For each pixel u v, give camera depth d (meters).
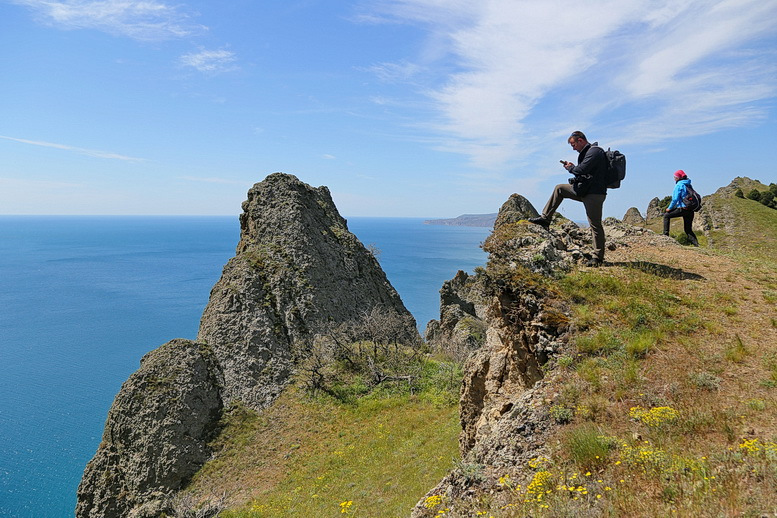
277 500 32.16
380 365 53.41
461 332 57.06
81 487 41.97
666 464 6.98
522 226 15.34
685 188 18.89
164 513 35.06
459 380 46.34
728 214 61.88
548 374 10.56
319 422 44.59
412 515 9.20
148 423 43.25
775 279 13.32
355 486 29.38
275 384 51.44
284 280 61.12
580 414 8.96
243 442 44.00
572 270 13.84
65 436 94.31
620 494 6.68
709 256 16.08
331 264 67.12
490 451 9.36
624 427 8.30
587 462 7.69
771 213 60.19
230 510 33.66
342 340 56.91
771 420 7.50
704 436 7.55
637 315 11.23
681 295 12.40
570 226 17.02
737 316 11.19
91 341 166.62
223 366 52.41
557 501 6.96
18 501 69.31
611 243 17.41
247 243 68.06
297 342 56.31
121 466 42.09
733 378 8.87
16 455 84.75
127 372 136.50
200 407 46.31
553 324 11.63
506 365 14.45
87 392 120.56
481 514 7.66
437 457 27.89
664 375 9.29
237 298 58.53
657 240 18.41
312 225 69.38
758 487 6.04
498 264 14.11
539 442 8.83
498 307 14.45
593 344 10.52
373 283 73.12
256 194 71.44
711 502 5.99
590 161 13.27
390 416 42.78
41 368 138.75
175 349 50.16
